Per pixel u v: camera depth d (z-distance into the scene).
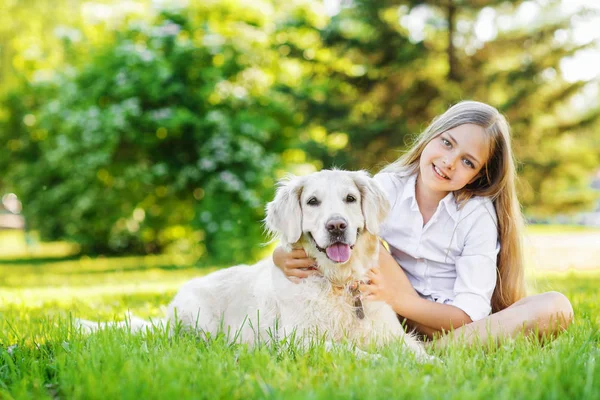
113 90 13.89
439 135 4.20
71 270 13.67
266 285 4.07
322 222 3.71
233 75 14.55
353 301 3.82
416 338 4.06
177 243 18.56
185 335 3.92
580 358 2.96
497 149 4.24
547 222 37.66
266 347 3.38
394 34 16.81
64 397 2.65
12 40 17.17
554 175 17.59
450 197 4.27
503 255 4.33
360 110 17.30
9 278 11.15
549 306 3.67
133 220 17.00
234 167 13.66
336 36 16.86
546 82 16.72
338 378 2.70
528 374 2.67
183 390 2.47
